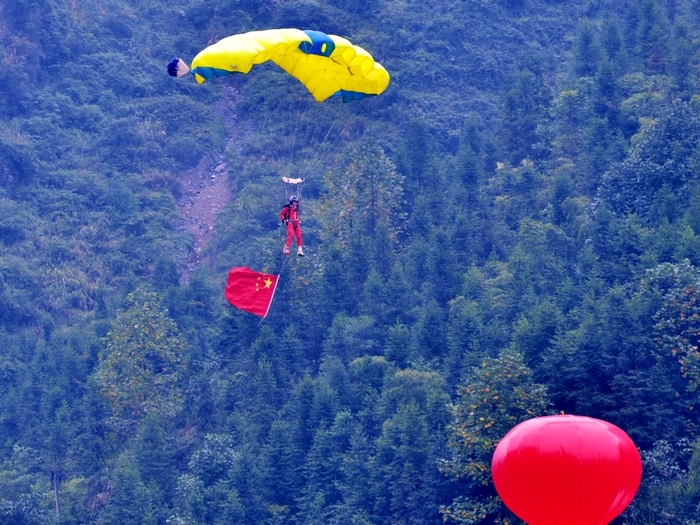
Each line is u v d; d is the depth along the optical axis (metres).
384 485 53.53
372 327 70.81
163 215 105.25
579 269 66.75
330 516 55.88
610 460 26.62
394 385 61.12
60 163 112.19
